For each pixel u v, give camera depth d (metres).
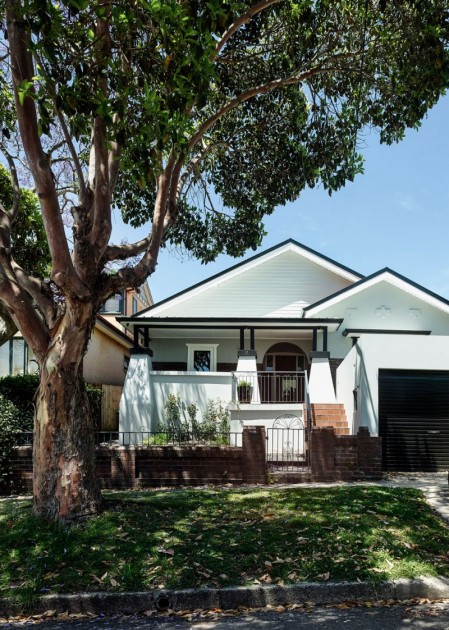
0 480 10.14
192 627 4.88
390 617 5.04
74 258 6.73
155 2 5.49
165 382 15.65
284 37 9.92
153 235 7.85
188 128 7.25
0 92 8.84
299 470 11.00
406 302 17.44
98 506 6.93
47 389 6.85
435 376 13.21
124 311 23.98
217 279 18.70
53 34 5.30
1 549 6.10
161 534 6.39
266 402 16.11
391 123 9.90
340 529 6.69
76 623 5.04
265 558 5.93
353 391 14.21
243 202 11.77
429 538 6.75
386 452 12.87
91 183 7.28
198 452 10.48
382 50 9.37
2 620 5.13
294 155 10.73
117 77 6.16
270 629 4.80
